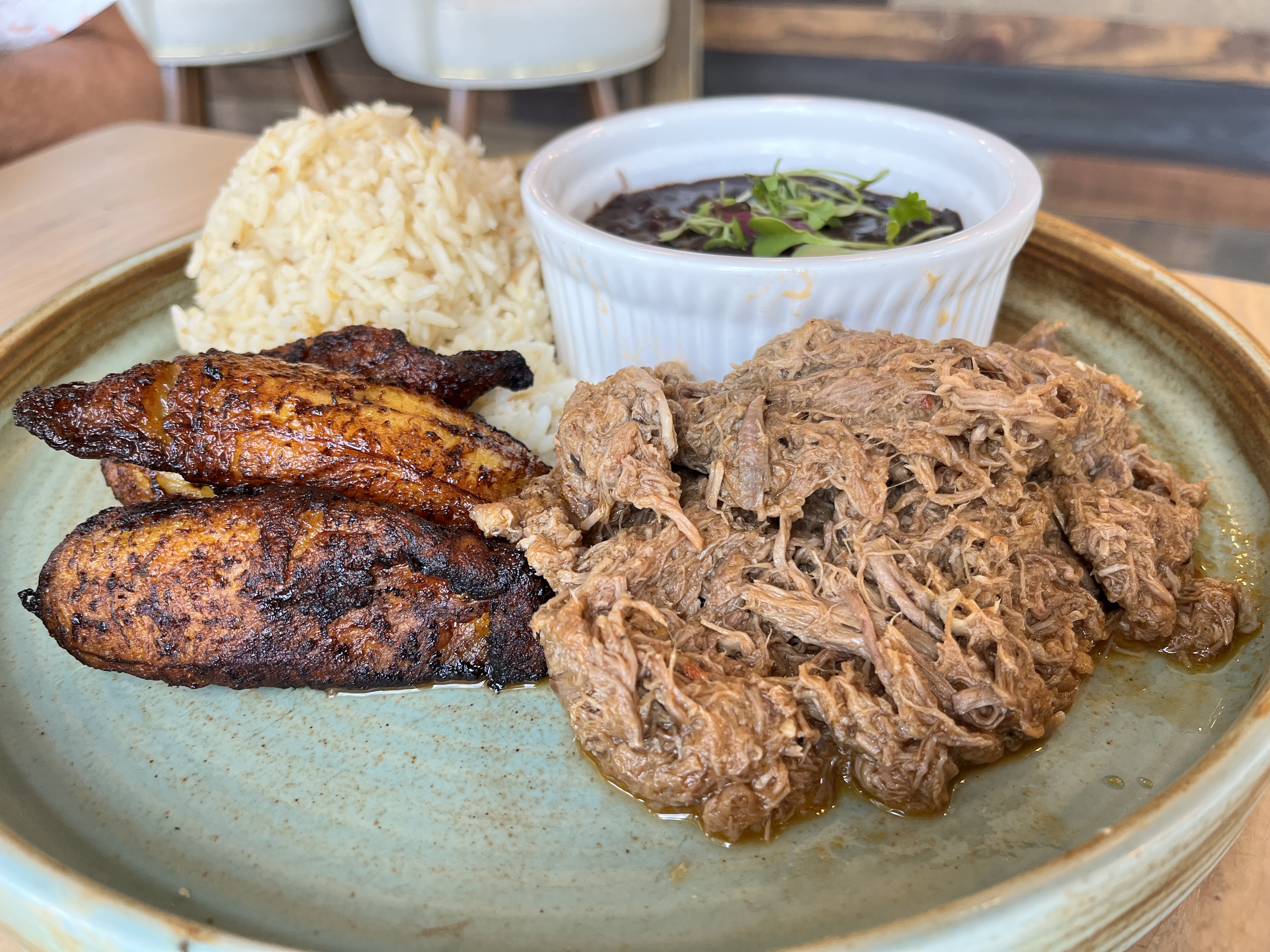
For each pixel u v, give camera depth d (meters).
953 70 0.48
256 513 0.16
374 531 0.15
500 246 0.25
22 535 0.19
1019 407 0.15
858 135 0.25
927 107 0.50
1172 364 0.22
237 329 0.23
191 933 0.12
